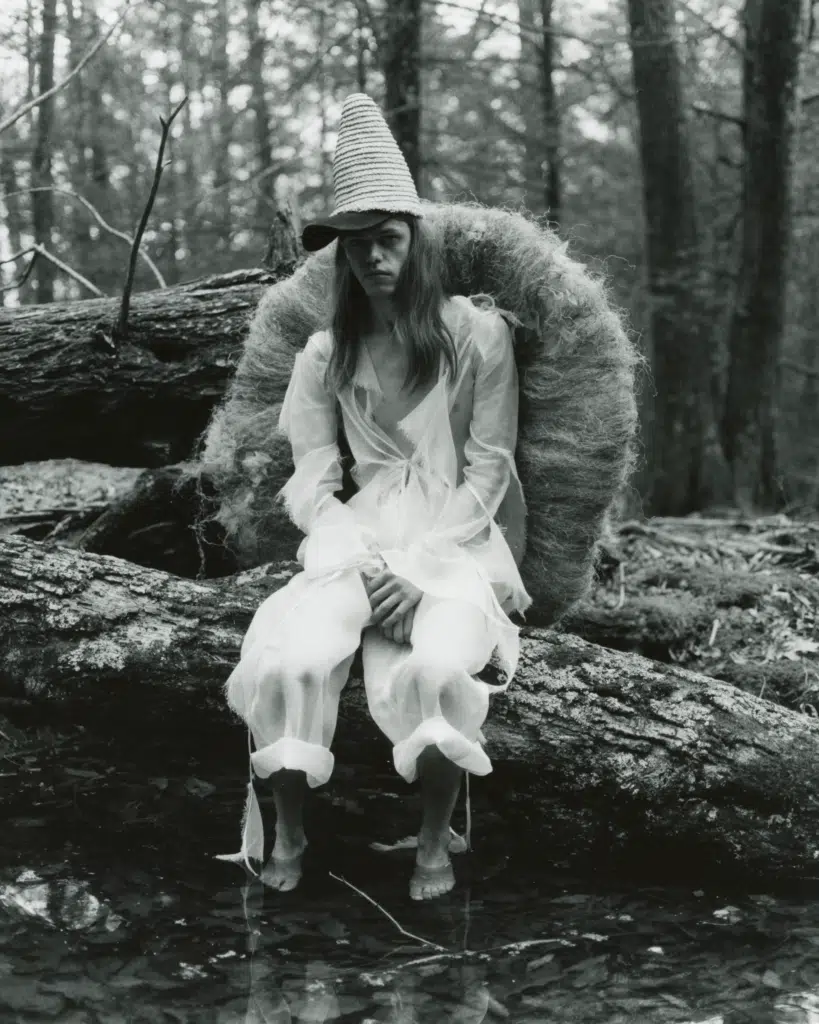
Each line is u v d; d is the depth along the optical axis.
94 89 13.37
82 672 3.27
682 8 10.45
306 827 3.26
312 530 3.03
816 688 3.99
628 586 4.98
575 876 2.97
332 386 3.11
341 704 3.06
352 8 11.68
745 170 10.29
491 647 2.88
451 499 3.04
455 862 3.05
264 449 3.74
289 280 3.63
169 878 2.91
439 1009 2.29
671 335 10.27
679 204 10.45
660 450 10.33
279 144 14.00
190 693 3.21
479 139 13.55
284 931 2.63
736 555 5.58
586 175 16.03
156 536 4.73
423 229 2.98
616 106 12.36
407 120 11.16
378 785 3.55
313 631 2.79
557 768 2.98
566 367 3.20
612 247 15.20
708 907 2.79
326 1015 2.26
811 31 10.20
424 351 2.97
